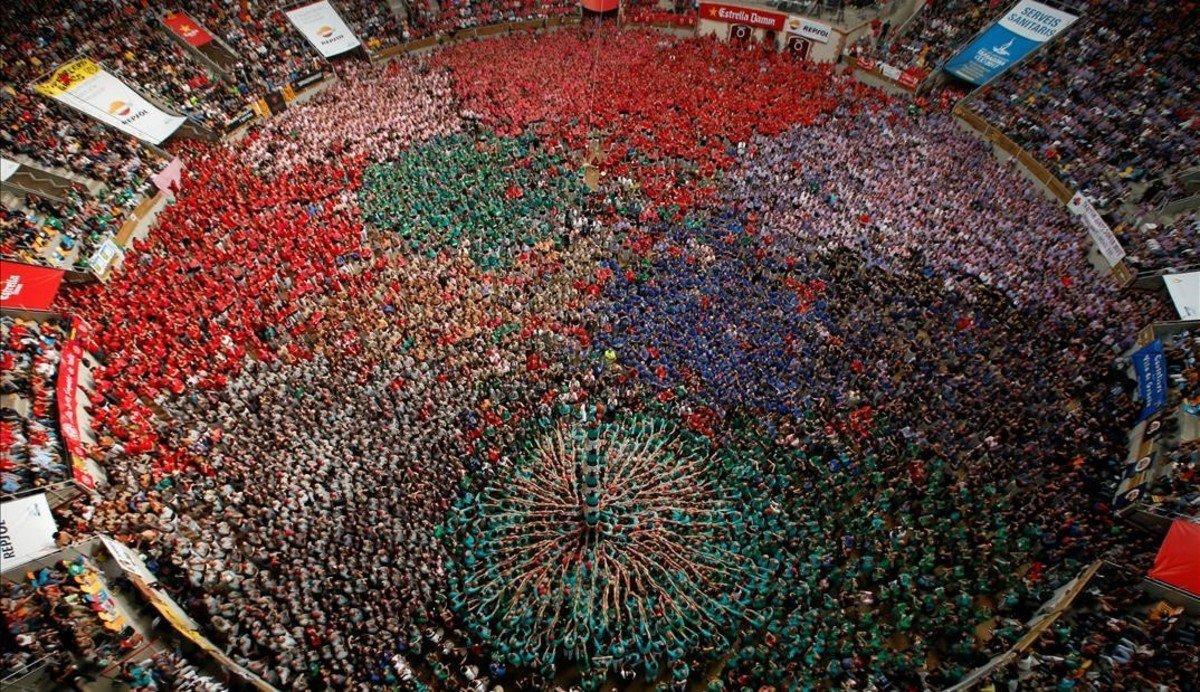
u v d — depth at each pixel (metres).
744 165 52.19
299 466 31.59
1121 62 53.06
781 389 35.47
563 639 27.88
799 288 42.19
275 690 24.80
